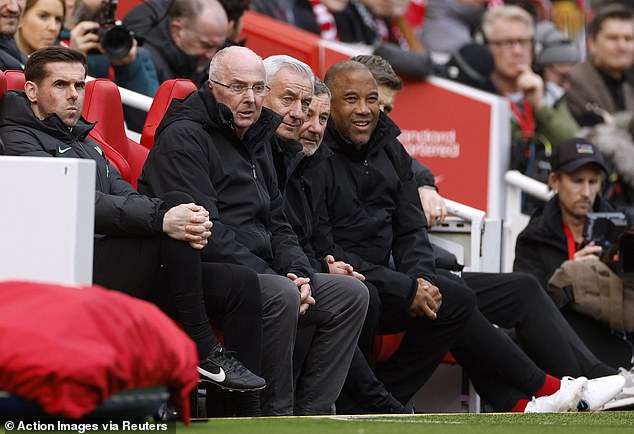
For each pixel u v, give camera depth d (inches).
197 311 652.1
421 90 1231.5
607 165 1293.1
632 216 923.4
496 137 1219.2
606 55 1355.8
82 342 413.1
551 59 1455.5
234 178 717.3
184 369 439.8
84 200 557.3
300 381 748.0
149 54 1000.2
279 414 698.8
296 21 1427.2
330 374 738.8
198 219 644.1
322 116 788.0
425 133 1234.0
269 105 772.0
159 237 647.1
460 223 951.6
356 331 740.7
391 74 896.3
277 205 751.7
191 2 1023.0
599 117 1343.5
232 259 693.3
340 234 818.8
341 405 768.3
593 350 919.7
